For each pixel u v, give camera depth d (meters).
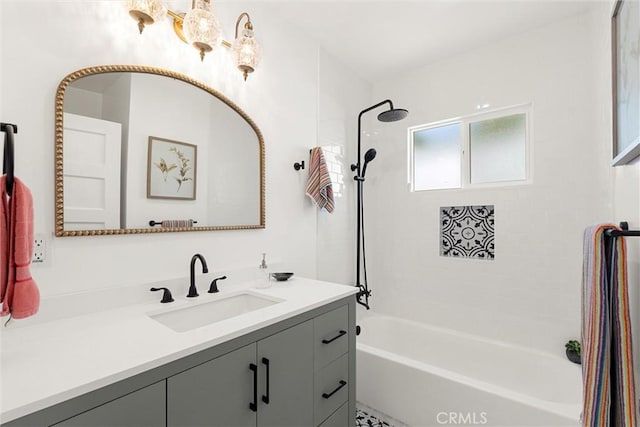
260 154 1.82
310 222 2.21
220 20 1.63
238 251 1.71
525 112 2.27
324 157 2.33
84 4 1.15
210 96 1.57
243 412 1.00
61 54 1.09
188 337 0.92
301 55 2.15
